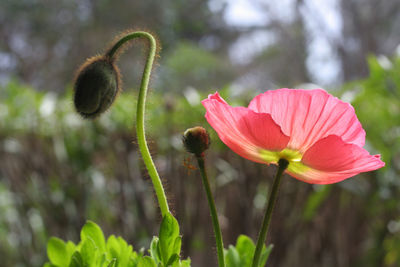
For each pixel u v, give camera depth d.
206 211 0.71
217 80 5.49
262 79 5.63
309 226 0.72
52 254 0.30
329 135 0.25
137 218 0.74
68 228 0.76
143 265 0.27
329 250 0.74
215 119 0.26
